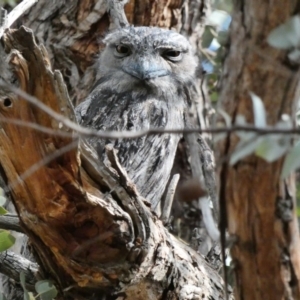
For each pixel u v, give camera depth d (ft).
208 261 19.75
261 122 14.19
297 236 17.20
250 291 17.78
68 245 19.34
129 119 20.21
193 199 16.37
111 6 20.47
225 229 17.43
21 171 19.24
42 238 19.34
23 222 19.33
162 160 20.18
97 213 19.31
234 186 16.75
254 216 16.92
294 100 15.74
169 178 20.36
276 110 15.74
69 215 19.30
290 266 17.34
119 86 20.33
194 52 20.58
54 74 19.17
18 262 19.65
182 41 20.44
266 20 15.53
